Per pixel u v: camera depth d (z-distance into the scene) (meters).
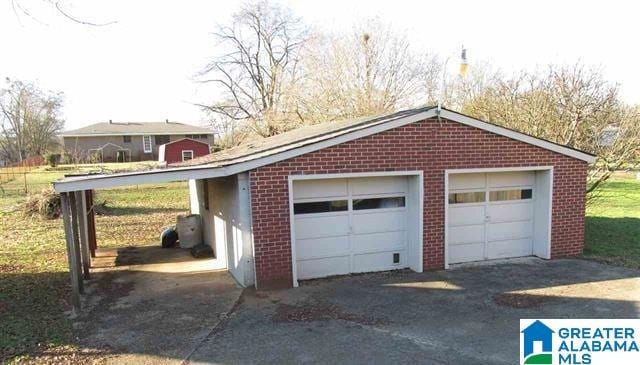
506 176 10.75
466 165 9.89
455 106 27.77
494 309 7.42
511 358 5.73
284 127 28.48
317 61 28.86
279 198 8.70
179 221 13.53
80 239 9.91
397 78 29.86
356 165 9.12
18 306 8.09
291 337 6.47
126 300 8.39
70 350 6.17
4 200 24.78
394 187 9.98
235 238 9.49
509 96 16.61
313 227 9.48
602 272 9.51
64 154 48.88
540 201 10.84
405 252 10.20
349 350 6.01
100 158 52.03
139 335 6.68
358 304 7.80
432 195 9.73
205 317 7.38
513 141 10.20
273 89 32.56
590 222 15.51
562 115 14.64
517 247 11.02
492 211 10.73
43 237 15.01
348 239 9.76
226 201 10.34
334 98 28.20
